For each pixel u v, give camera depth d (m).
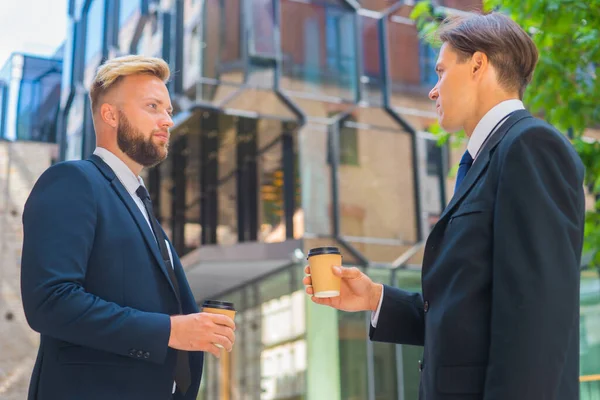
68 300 1.53
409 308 1.97
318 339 9.54
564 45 3.96
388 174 9.94
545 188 1.46
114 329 1.54
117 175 1.85
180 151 9.92
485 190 1.56
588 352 9.38
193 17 8.83
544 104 4.05
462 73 1.73
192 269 10.60
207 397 10.91
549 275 1.38
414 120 10.15
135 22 9.05
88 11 9.45
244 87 8.98
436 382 1.53
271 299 10.48
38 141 9.24
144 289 1.70
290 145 9.74
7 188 9.05
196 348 1.58
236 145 9.84
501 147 1.57
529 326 1.35
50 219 1.62
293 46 9.46
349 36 9.91
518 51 1.72
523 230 1.43
